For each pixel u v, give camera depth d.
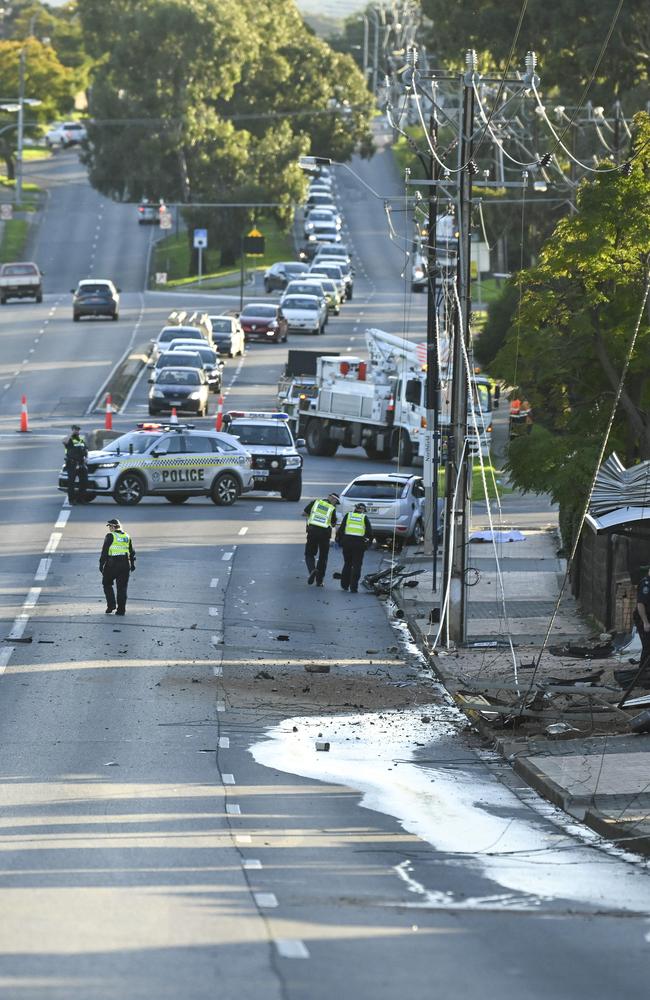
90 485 121.31
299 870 36.97
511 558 105.38
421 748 56.94
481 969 27.98
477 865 38.75
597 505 61.28
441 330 111.62
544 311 89.88
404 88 87.81
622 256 87.62
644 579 64.75
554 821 45.88
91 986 25.50
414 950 29.12
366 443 152.75
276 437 132.00
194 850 39.00
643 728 57.94
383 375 152.12
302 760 53.88
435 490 97.38
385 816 45.22
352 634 81.19
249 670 70.56
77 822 42.56
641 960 29.36
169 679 67.62
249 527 114.38
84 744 55.12
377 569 101.06
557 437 90.12
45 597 86.56
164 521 115.25
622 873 38.47
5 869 36.00
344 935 30.05
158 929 29.84
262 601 88.81
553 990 26.77
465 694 65.56
